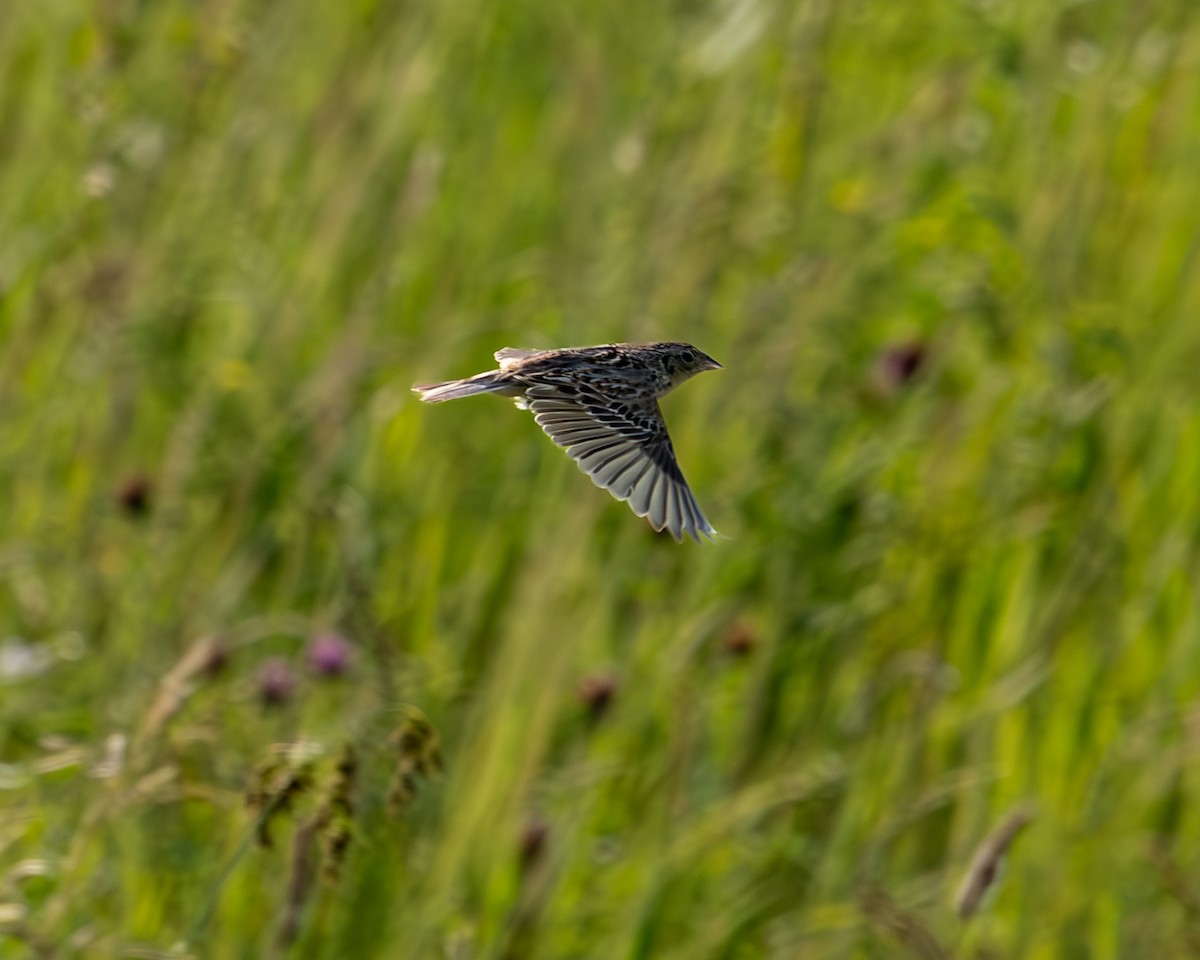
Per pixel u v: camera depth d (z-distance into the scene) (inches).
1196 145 441.7
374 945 364.8
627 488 312.5
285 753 322.0
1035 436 417.1
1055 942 367.6
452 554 450.3
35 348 497.7
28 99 558.6
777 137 480.7
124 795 354.3
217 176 520.7
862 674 404.2
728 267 467.5
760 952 376.8
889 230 457.1
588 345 465.1
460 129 521.0
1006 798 379.2
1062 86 479.8
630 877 384.5
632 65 551.2
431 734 326.3
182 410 488.1
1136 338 418.6
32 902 371.9
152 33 549.6
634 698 401.7
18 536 474.6
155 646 423.5
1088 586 393.7
